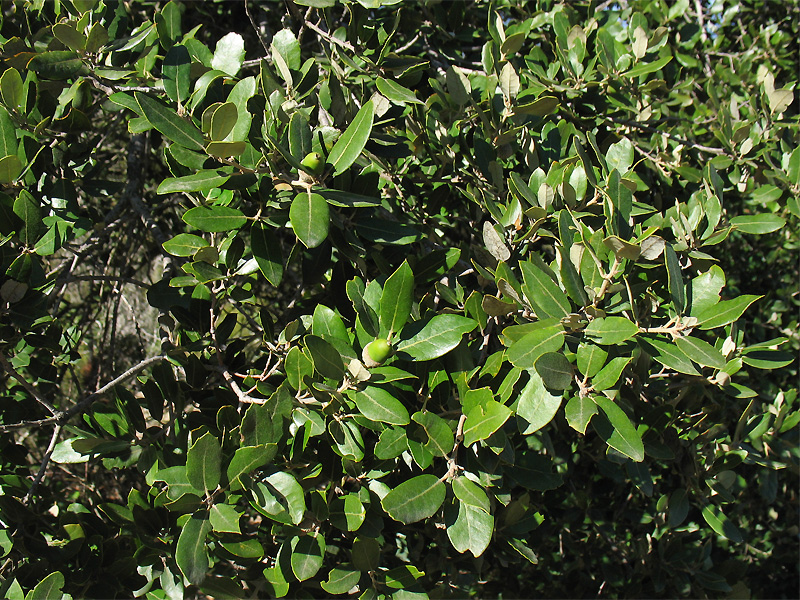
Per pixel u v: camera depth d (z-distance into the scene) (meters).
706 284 0.43
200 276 0.51
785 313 1.05
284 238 0.92
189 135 0.43
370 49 0.58
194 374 0.57
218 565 0.62
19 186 0.52
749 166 0.71
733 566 0.69
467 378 0.45
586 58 0.70
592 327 0.42
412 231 0.49
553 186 0.52
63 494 0.76
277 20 0.89
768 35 0.99
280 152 0.43
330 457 0.48
